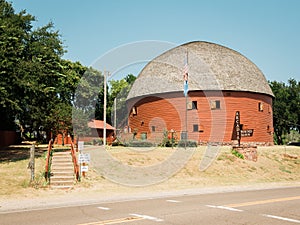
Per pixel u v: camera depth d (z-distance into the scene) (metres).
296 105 65.25
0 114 31.89
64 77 31.34
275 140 68.88
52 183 17.75
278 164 29.58
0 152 27.77
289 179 25.94
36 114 29.89
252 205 12.32
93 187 17.70
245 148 29.19
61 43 29.94
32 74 25.22
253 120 42.31
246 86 42.34
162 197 15.50
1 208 12.40
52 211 11.84
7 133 38.47
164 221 9.55
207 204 12.70
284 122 65.56
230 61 44.53
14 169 19.84
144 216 10.34
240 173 25.47
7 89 23.25
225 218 9.93
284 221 9.53
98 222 9.58
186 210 11.36
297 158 31.67
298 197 14.66
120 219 9.95
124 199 14.74
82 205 13.24
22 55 26.58
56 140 44.00
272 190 18.28
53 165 20.88
